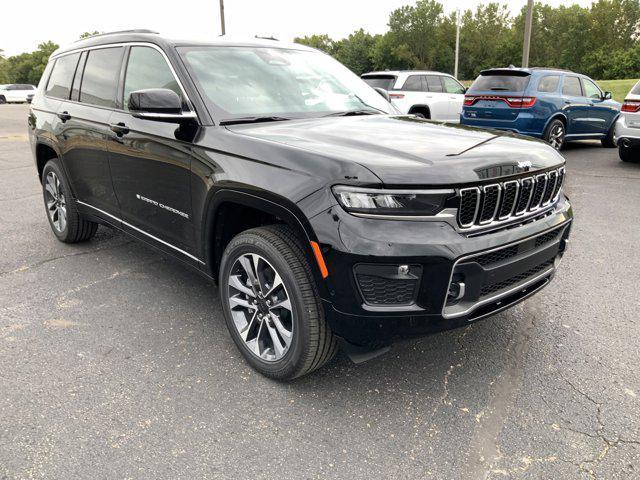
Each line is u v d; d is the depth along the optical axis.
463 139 2.71
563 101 10.41
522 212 2.55
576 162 9.79
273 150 2.51
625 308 3.58
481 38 91.50
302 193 2.30
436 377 2.79
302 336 2.49
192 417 2.46
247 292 2.76
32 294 3.77
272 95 3.26
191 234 3.09
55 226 4.90
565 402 2.58
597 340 3.16
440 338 3.19
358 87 3.85
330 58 4.08
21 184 7.88
